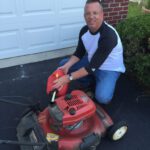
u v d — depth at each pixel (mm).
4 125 3438
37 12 4594
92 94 3543
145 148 3250
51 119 2879
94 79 3656
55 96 2916
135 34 4168
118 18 5285
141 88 4332
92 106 2828
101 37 3006
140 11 7336
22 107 3732
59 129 2838
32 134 2807
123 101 4020
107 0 4883
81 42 3383
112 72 3357
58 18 4855
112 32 3023
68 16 4938
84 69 3035
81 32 3318
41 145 2475
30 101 3855
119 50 3248
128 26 4418
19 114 3615
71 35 5180
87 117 2809
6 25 4449
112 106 3900
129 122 3629
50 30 4906
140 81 4336
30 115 3055
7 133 3316
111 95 3393
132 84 4422
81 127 2924
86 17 2895
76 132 2883
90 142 2768
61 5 4754
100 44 3020
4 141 2260
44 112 3012
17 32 4605
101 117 3107
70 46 5281
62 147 2746
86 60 3607
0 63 4684
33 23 4660
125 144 3281
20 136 2906
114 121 3607
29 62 4875
